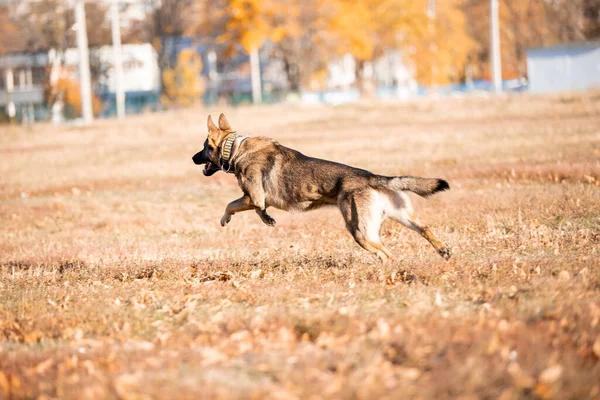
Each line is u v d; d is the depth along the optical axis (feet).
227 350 19.43
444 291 25.40
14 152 102.63
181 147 95.96
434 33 242.37
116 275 32.71
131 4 263.08
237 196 57.11
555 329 19.35
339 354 17.90
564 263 27.71
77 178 72.84
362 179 29.37
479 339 18.12
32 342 22.76
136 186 65.46
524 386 15.85
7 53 260.62
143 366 18.38
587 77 158.61
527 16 234.58
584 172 50.21
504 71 272.72
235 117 134.92
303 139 93.61
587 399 15.64
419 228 29.27
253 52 213.25
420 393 15.56
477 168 58.13
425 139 84.84
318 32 217.15
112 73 290.35
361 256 32.22
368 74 290.97
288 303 24.88
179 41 274.77
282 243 38.09
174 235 43.27
